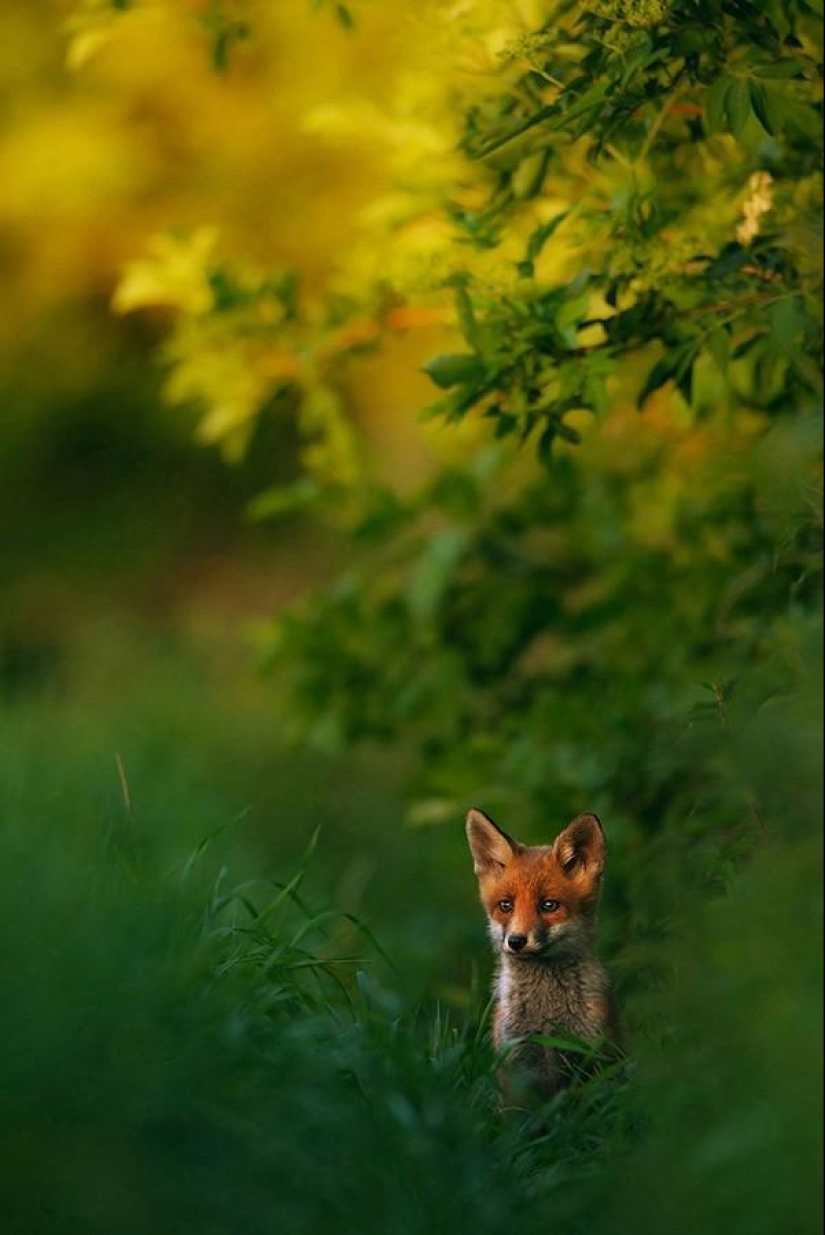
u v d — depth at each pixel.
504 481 13.55
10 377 30.09
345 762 19.84
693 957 7.39
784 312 9.16
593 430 11.94
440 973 13.98
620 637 12.26
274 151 27.66
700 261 9.97
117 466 31.33
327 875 16.31
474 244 10.27
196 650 26.66
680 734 10.30
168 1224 6.09
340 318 12.44
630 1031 9.18
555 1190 7.21
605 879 10.93
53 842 10.00
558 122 9.00
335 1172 6.60
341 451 13.42
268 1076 7.06
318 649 13.18
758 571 10.07
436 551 12.44
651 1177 6.68
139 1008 6.94
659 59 8.95
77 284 29.28
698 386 10.85
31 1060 6.28
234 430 13.77
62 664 26.98
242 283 12.74
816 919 6.85
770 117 8.96
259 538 31.83
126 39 27.06
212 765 19.20
